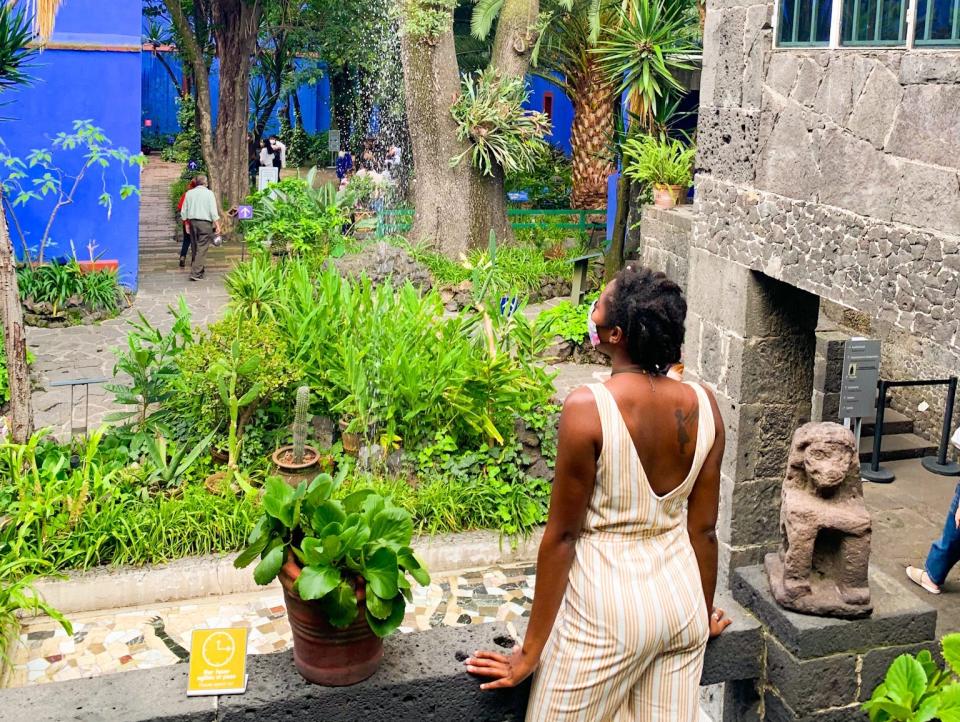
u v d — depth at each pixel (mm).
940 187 4223
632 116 13383
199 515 7020
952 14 4141
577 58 17734
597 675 2350
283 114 28922
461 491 7457
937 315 4293
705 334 6246
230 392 7625
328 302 8570
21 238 13305
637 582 2332
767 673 2908
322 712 2561
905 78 4395
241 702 2508
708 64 6016
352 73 23188
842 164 4867
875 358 8086
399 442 7930
